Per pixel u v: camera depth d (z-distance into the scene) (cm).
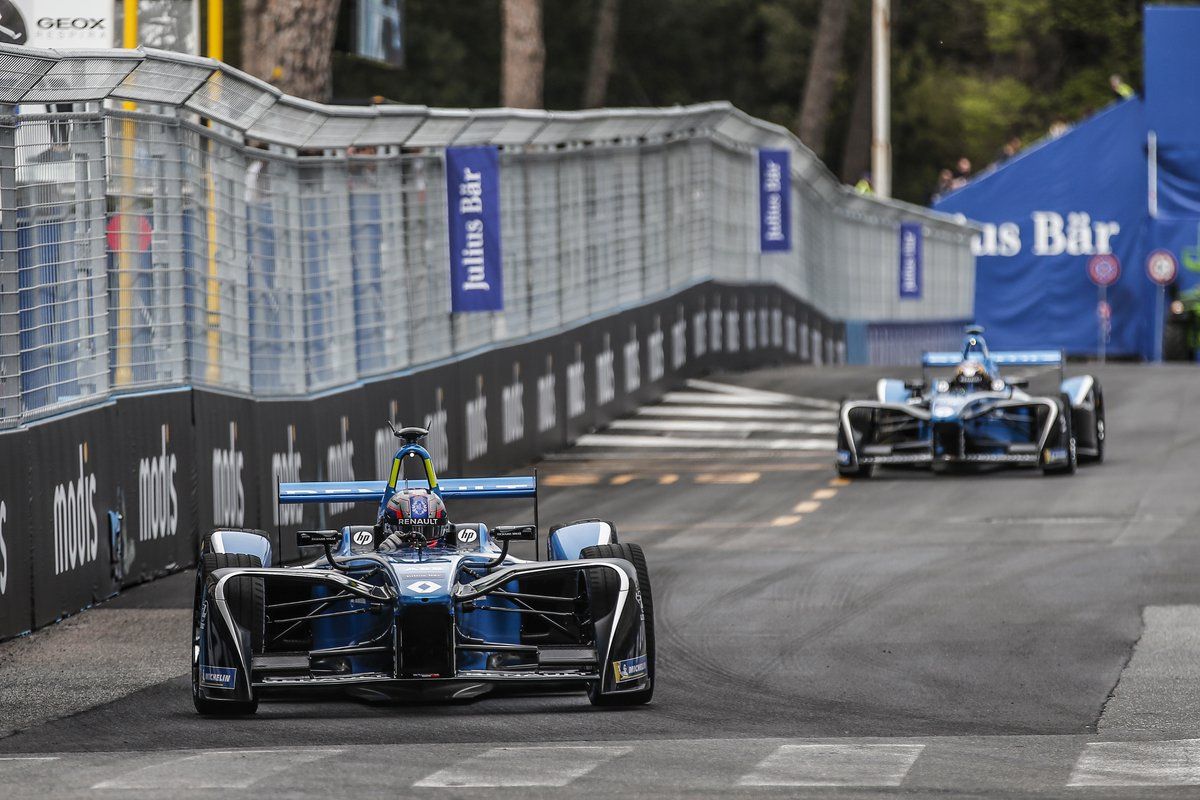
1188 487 7294
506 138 8525
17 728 3397
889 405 7931
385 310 7206
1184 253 19075
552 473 8425
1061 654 4175
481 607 3625
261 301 6266
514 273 8794
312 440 6419
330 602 3703
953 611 4784
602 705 3559
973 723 3397
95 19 6644
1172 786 2652
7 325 4681
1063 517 6594
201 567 3556
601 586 3494
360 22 8238
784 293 14338
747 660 4147
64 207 5038
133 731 3306
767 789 2617
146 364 5522
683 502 7356
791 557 5822
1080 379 8238
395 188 7319
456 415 7775
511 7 14675
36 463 4709
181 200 5700
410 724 3331
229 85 5688
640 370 10706
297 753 2941
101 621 4812
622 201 10562
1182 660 4069
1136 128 19788
